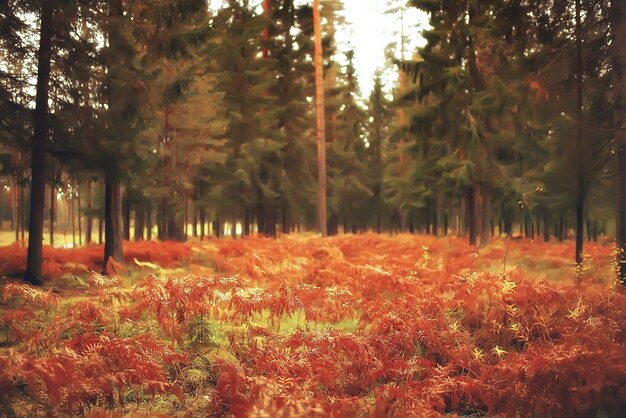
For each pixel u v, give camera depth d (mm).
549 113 13695
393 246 17828
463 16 20297
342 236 20719
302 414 4637
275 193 29438
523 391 5734
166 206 29016
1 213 47406
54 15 13133
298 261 13492
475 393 6074
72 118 13789
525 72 14234
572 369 5648
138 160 14820
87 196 26938
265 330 7879
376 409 5465
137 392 6027
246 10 28234
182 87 14438
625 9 10141
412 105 23453
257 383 5551
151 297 8055
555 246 19422
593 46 12578
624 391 5449
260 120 28391
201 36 14188
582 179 13414
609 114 12766
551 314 7906
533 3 12703
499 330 7746
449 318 8391
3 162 13656
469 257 14211
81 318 7785
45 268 13773
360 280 10734
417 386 6020
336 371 6324
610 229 29922
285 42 30750
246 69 28109
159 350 6441
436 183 22531
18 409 5453
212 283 8055
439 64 21078
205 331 7797
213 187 29156
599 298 8172
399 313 8367
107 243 15047
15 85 13609
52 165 14086
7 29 13195
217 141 28484
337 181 40062
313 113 37375
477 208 23406
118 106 13805
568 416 5543
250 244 17344
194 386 6414
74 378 5277
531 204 26906
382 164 45062
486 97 19219
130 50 14195
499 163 21156
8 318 7898
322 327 8781
